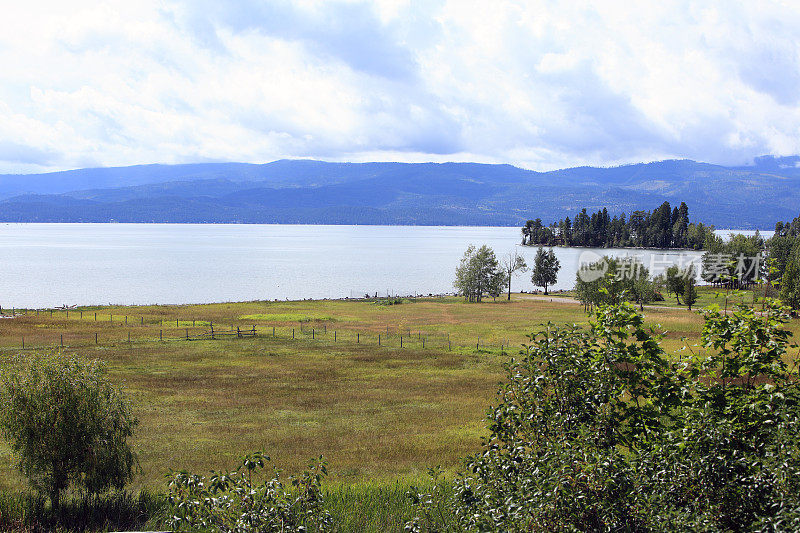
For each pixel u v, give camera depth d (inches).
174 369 1926.7
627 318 410.0
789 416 340.2
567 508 309.0
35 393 720.3
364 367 2016.5
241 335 2699.3
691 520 311.4
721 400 382.9
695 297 3895.2
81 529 665.6
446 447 1091.3
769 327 387.9
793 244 5580.7
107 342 2427.4
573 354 394.9
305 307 4131.4
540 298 5295.3
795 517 282.7
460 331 3004.4
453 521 388.2
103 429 745.6
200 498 352.8
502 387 405.1
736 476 331.0
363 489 735.7
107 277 6943.9
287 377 1831.9
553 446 341.7
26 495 732.0
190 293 5565.9
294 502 365.4
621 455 333.4
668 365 405.4
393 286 6579.7
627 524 307.7
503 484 336.5
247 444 1112.2
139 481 871.1
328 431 1216.2
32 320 3068.4
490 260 4970.5
